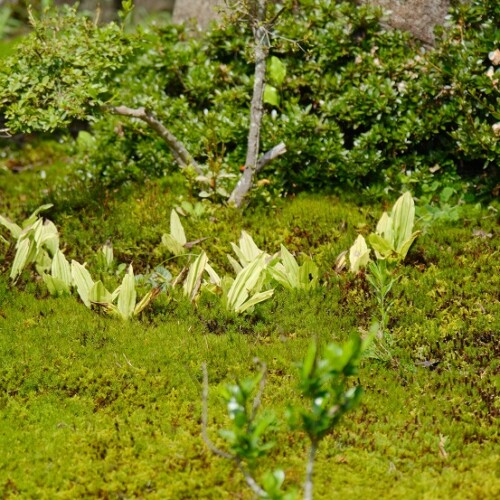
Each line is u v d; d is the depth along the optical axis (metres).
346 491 3.38
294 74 6.14
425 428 3.73
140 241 5.58
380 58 5.95
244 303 4.66
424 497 3.32
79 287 4.76
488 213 5.65
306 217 5.68
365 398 3.92
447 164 5.91
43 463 3.53
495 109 5.61
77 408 3.89
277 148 5.72
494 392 3.97
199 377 4.09
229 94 6.20
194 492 3.37
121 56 5.45
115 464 3.52
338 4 6.23
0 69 5.28
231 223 5.61
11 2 10.70
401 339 4.40
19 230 5.32
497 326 4.43
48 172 7.06
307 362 2.63
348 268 5.09
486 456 3.57
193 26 6.78
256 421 3.65
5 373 4.10
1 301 4.79
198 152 6.20
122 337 4.37
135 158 6.59
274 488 2.72
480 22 5.88
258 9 5.49
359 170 5.89
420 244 5.28
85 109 5.34
